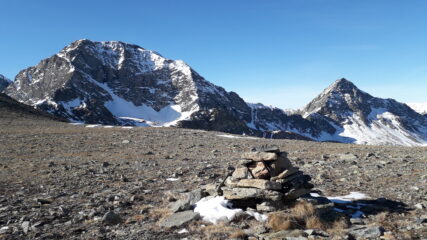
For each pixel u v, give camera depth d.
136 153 34.81
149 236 11.07
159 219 12.84
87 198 16.17
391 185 18.56
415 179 19.81
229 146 41.34
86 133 56.28
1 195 16.56
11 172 23.31
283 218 12.10
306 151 36.28
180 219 12.39
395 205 14.77
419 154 31.97
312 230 11.24
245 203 13.72
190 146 41.03
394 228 11.84
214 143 44.91
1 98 102.25
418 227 11.79
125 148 39.25
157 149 38.50
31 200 15.66
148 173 23.16
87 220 12.74
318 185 18.89
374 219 12.92
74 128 66.88
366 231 11.27
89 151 36.38
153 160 29.81
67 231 11.48
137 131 61.97
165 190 17.88
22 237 10.91
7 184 19.19
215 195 14.56
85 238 10.84
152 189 18.11
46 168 25.09
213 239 10.75
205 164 27.12
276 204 13.29
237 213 12.62
